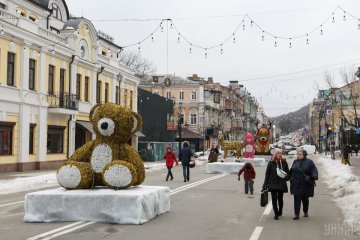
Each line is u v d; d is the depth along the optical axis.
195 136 78.75
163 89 87.69
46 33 35.00
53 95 35.81
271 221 12.18
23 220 11.95
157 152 53.91
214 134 92.69
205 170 35.34
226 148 38.81
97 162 12.66
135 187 13.26
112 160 12.72
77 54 39.69
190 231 10.68
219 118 100.56
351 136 70.19
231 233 10.49
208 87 92.00
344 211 13.95
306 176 12.39
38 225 11.33
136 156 13.24
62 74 37.84
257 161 42.69
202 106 86.56
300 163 12.48
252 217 12.84
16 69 31.39
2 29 28.97
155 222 11.84
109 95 47.31
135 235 10.13
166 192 13.67
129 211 11.49
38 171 31.84
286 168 12.57
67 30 39.12
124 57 88.94
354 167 36.75
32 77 33.56
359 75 67.50
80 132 41.09
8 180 23.78
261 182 25.06
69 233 10.30
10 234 10.21
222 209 14.37
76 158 12.77
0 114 29.62
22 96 31.78
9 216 12.93
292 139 190.62
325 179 27.23
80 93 40.94
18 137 31.53
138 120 13.48
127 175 12.23
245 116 136.62
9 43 30.47
